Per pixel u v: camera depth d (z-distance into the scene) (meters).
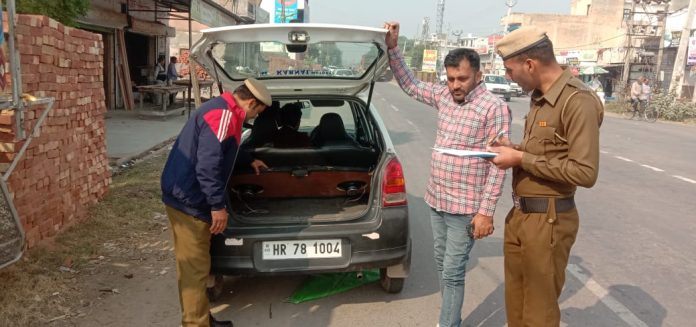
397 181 3.71
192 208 3.16
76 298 3.81
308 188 4.25
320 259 3.57
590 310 3.92
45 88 4.57
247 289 4.16
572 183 2.41
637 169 9.46
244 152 4.16
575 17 52.84
